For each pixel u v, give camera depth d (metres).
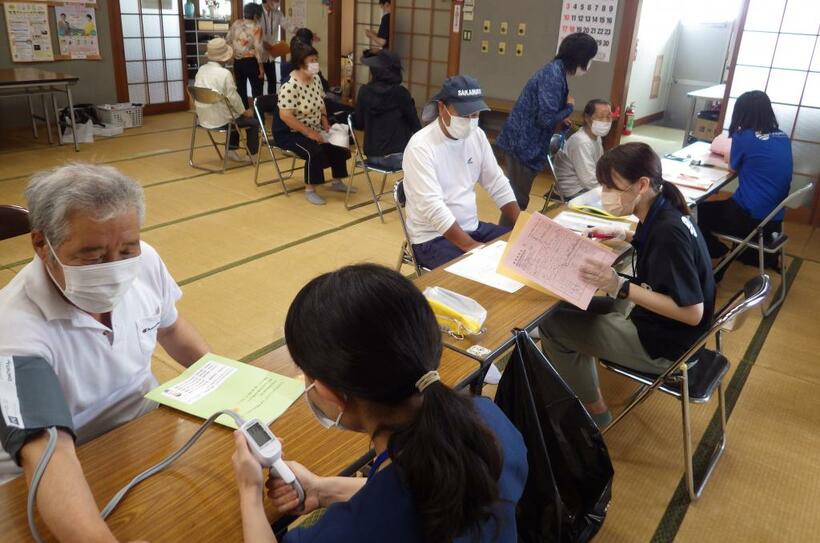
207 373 1.35
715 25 7.86
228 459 1.10
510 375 1.45
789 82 4.41
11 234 1.81
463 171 2.60
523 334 1.45
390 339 0.74
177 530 0.95
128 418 1.30
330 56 7.87
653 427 2.34
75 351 1.14
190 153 5.48
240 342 2.70
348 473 1.11
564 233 1.80
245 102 7.12
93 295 1.08
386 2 6.76
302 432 1.19
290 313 0.80
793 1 4.25
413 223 2.62
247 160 5.58
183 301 3.02
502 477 0.87
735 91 4.62
